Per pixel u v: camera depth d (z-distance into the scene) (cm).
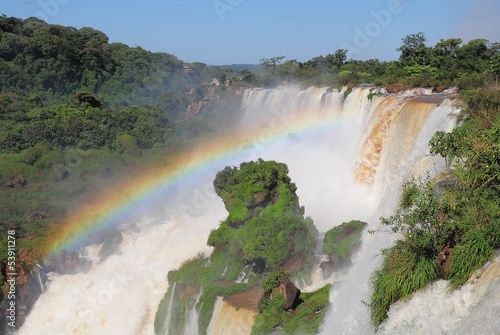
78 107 7312
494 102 3039
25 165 5659
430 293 1748
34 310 3997
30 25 9938
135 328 3738
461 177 1966
